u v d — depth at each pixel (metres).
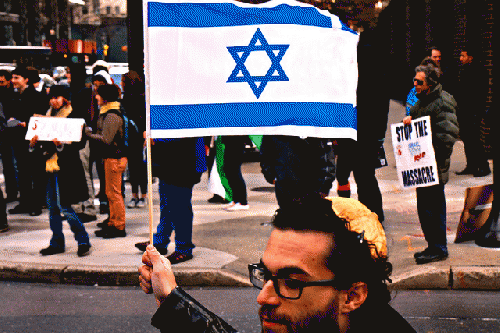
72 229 6.56
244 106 2.85
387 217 7.85
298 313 1.14
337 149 7.14
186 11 2.75
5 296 5.71
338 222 1.17
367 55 6.52
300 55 2.91
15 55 18.94
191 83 2.78
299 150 5.68
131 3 10.47
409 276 5.53
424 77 5.60
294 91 2.91
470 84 10.21
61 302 5.53
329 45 2.93
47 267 6.13
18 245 7.10
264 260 1.17
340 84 2.96
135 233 7.59
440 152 5.66
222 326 1.44
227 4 2.83
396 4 29.77
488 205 6.30
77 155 6.48
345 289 1.16
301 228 1.15
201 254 6.45
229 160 8.55
